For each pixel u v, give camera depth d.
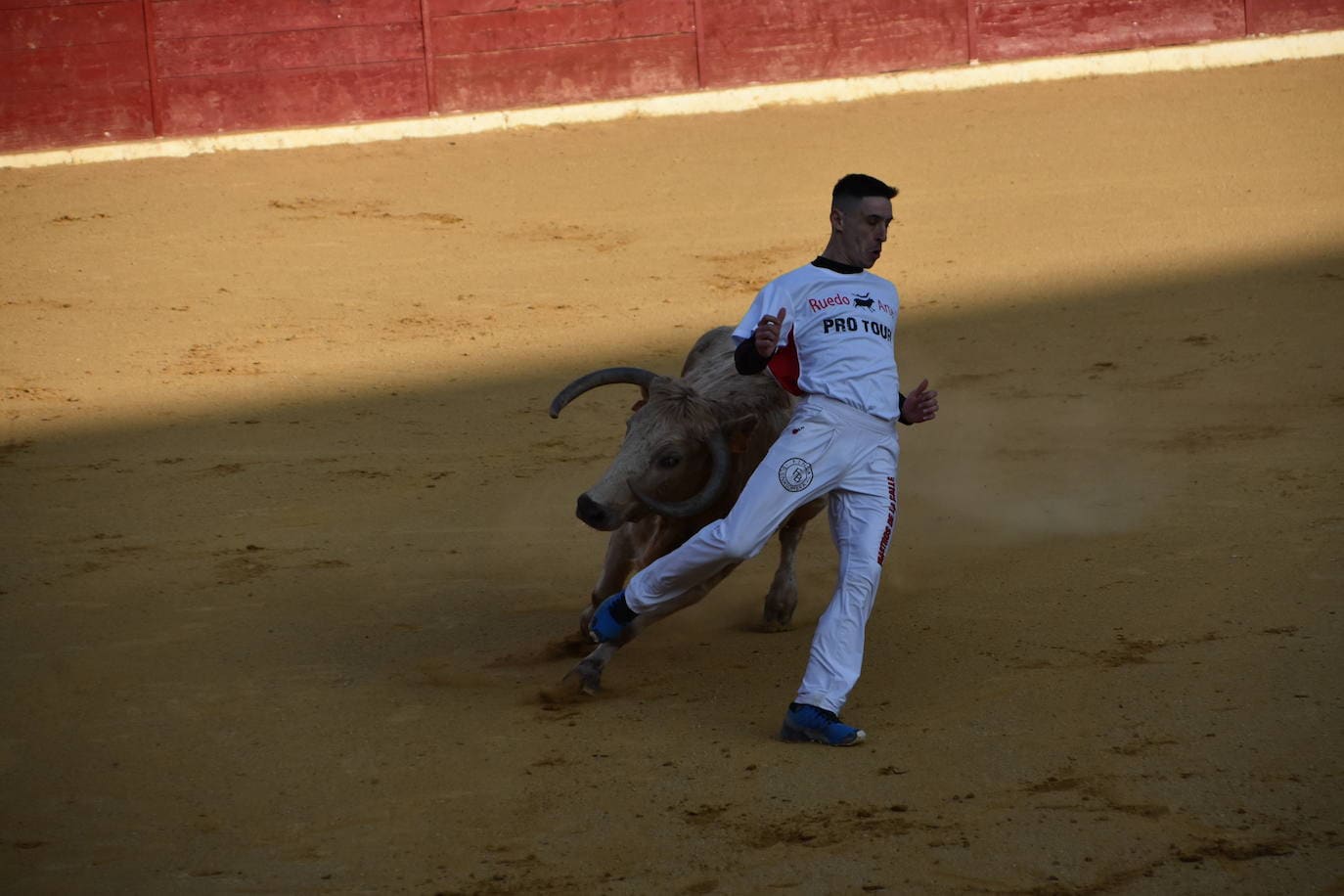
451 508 13.84
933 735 8.27
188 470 15.29
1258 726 8.09
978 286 22.95
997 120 33.03
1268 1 35.75
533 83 34.47
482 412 17.50
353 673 9.76
